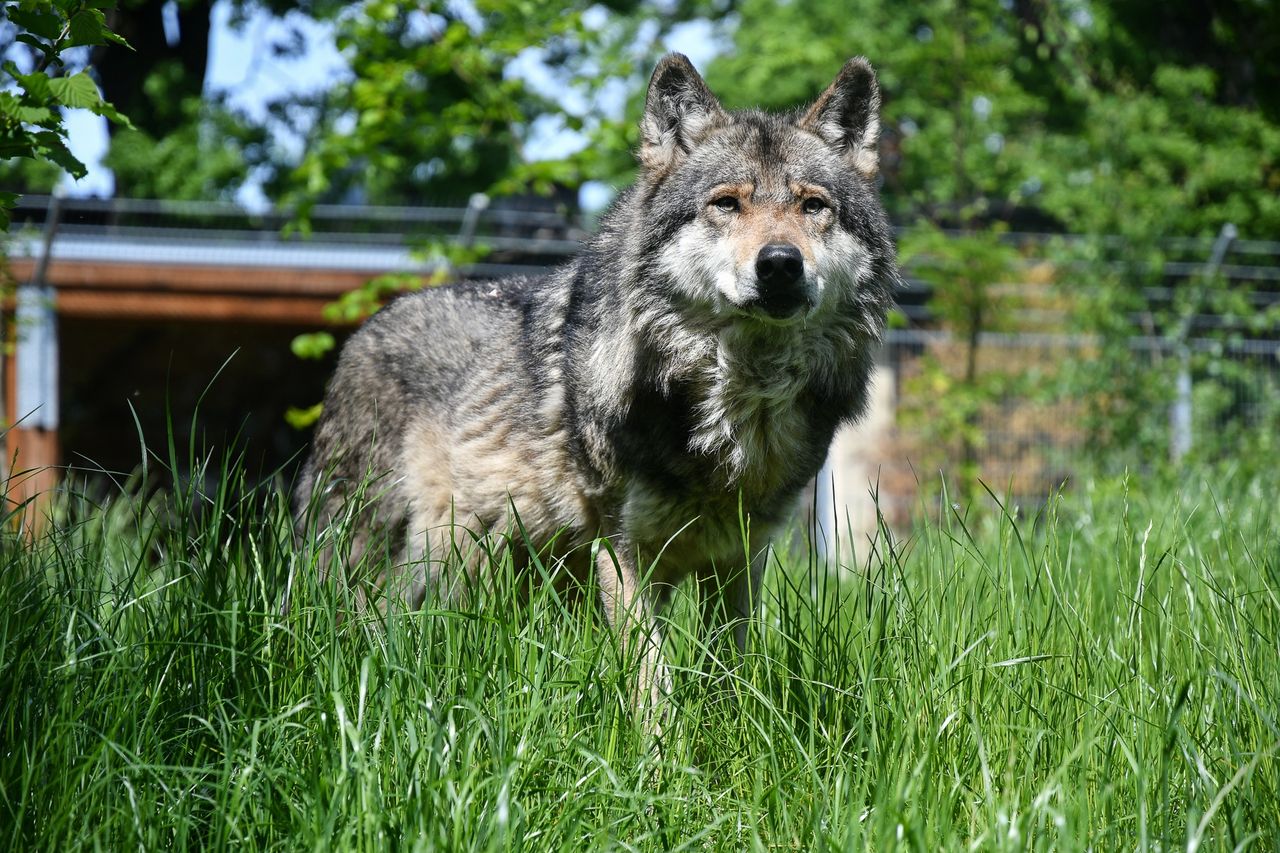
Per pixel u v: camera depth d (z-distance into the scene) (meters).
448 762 2.56
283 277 11.91
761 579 3.94
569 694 2.92
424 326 4.59
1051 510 3.75
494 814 2.46
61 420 15.58
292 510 4.86
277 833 2.50
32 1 3.03
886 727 2.90
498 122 10.83
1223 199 15.62
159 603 3.17
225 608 3.03
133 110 19.69
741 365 3.82
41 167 14.39
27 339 9.58
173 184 18.03
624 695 2.95
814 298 3.71
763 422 3.88
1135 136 14.05
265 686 2.87
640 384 3.80
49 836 2.38
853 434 11.05
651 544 3.87
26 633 2.85
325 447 4.75
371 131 9.77
